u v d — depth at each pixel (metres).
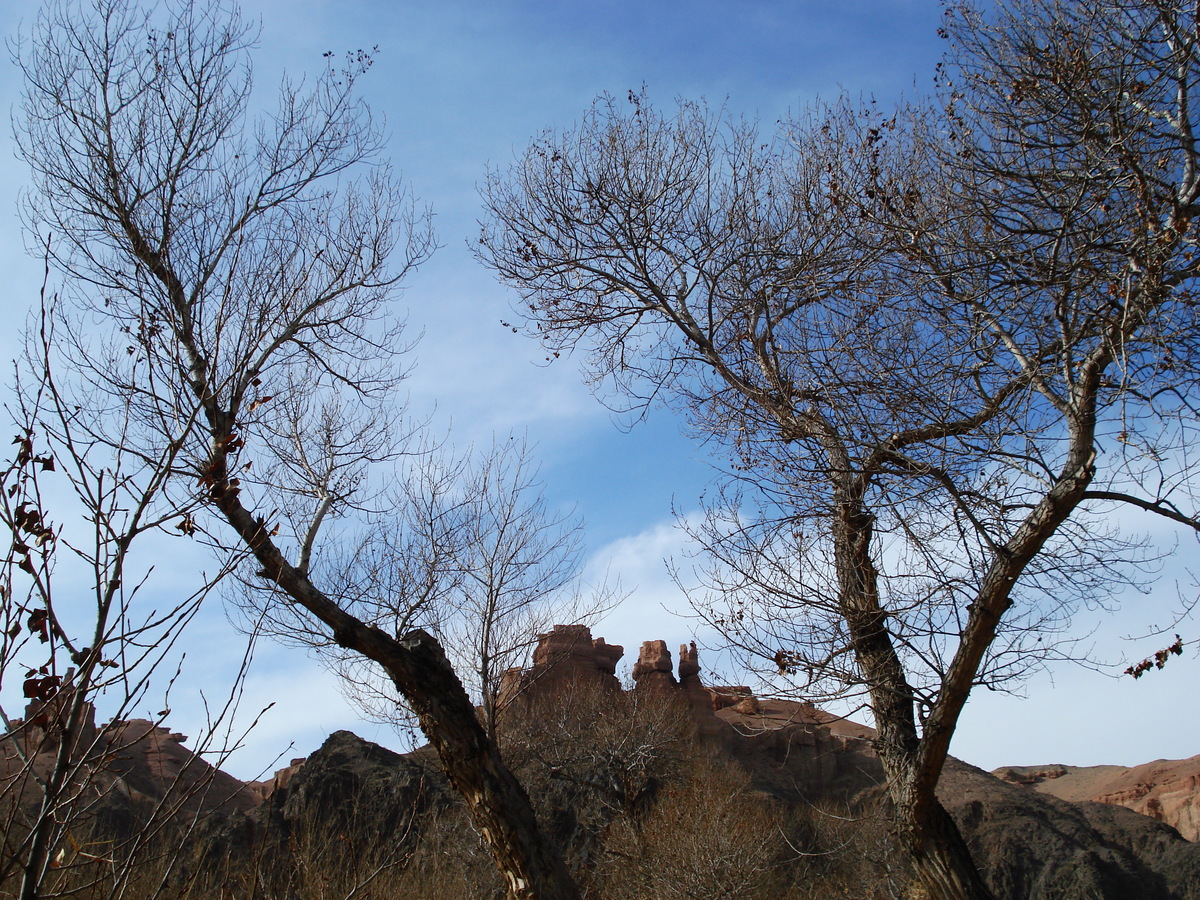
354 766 37.47
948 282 8.41
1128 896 47.72
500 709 18.91
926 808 7.92
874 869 21.14
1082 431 7.07
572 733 34.88
